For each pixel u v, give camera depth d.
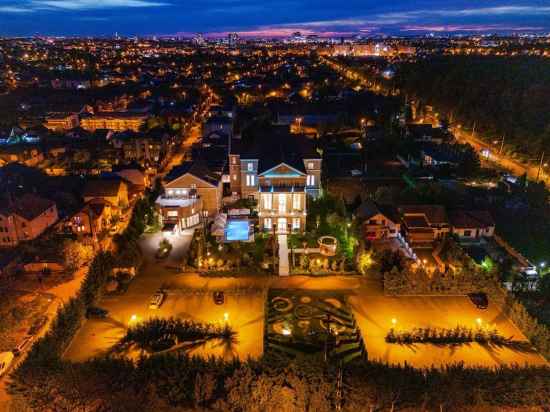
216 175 85.12
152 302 53.94
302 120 152.75
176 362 41.97
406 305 54.50
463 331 48.44
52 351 44.22
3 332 49.09
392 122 147.12
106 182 84.81
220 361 42.22
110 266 59.19
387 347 47.28
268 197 72.75
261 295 56.91
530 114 125.50
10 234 70.69
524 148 114.69
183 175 77.81
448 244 64.38
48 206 76.81
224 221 75.88
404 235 70.38
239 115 164.00
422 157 111.81
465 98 154.12
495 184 96.56
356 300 55.59
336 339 48.25
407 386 39.28
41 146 121.94
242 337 48.97
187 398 39.62
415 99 184.62
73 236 73.50
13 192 85.44
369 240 69.75
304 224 73.75
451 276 56.50
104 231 76.31
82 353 46.44
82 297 51.78
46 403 39.16
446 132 132.38
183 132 144.25
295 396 38.38
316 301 55.31
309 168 84.31
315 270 61.66
